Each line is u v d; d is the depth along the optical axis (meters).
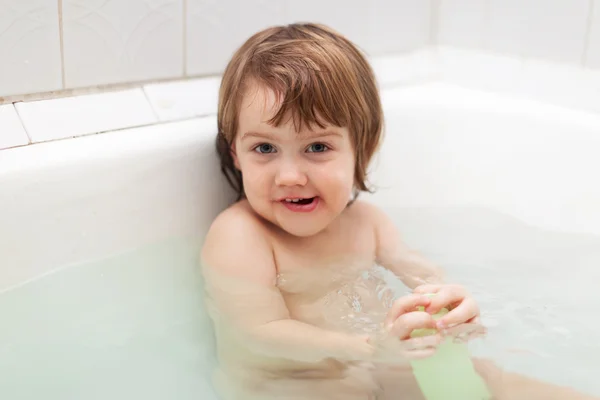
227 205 1.06
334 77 0.91
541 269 1.03
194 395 0.81
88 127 0.96
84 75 1.02
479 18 1.36
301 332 0.85
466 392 0.75
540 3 1.27
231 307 0.89
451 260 1.06
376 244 1.03
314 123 0.87
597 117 1.16
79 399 0.79
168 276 1.00
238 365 0.84
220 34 1.16
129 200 0.96
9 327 0.86
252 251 0.92
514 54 1.32
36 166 0.88
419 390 0.76
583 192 1.12
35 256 0.89
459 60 1.37
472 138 1.24
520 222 1.17
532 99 1.25
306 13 1.26
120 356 0.86
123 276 0.97
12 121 0.93
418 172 1.25
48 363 0.83
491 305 0.92
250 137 0.89
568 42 1.24
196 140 1.01
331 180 0.90
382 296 0.93
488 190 1.21
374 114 1.00
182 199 1.01
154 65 1.09
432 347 0.79
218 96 1.02
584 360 0.80
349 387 0.79
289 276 0.94
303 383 0.81
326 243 0.99
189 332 0.92
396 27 1.38
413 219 1.19
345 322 0.88
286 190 0.89
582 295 0.95
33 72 0.97
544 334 0.85
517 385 0.76
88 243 0.93
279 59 0.90
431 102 1.25
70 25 0.99
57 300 0.90
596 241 1.09
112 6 1.02
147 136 0.98
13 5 0.93
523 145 1.19
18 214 0.86
